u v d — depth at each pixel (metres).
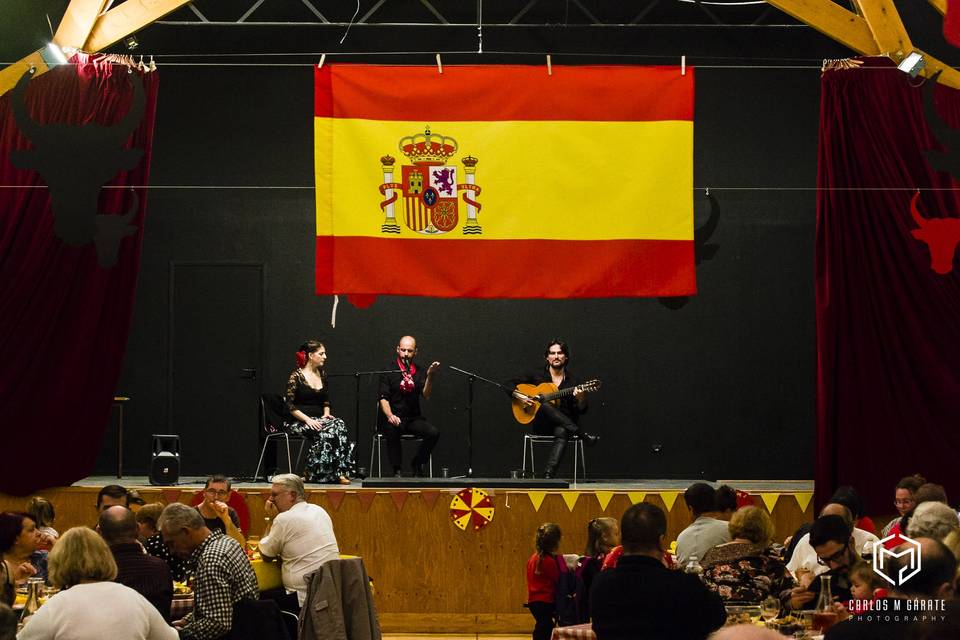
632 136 9.52
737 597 5.81
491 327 13.42
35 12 12.34
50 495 10.36
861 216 10.00
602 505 10.66
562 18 13.03
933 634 3.15
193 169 13.26
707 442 13.27
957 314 9.95
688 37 13.03
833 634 3.67
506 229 9.52
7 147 9.90
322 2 13.09
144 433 13.29
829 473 10.03
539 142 9.52
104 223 9.75
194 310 13.35
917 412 9.95
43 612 4.98
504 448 13.37
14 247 9.95
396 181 9.52
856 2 10.41
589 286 9.47
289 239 13.32
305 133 13.23
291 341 13.34
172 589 6.32
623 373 13.34
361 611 7.58
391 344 13.41
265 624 6.41
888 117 9.96
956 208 9.91
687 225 9.51
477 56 13.06
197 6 13.02
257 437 13.27
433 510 10.77
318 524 7.93
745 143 13.12
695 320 13.31
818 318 10.04
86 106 9.78
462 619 10.70
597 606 4.50
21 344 10.00
